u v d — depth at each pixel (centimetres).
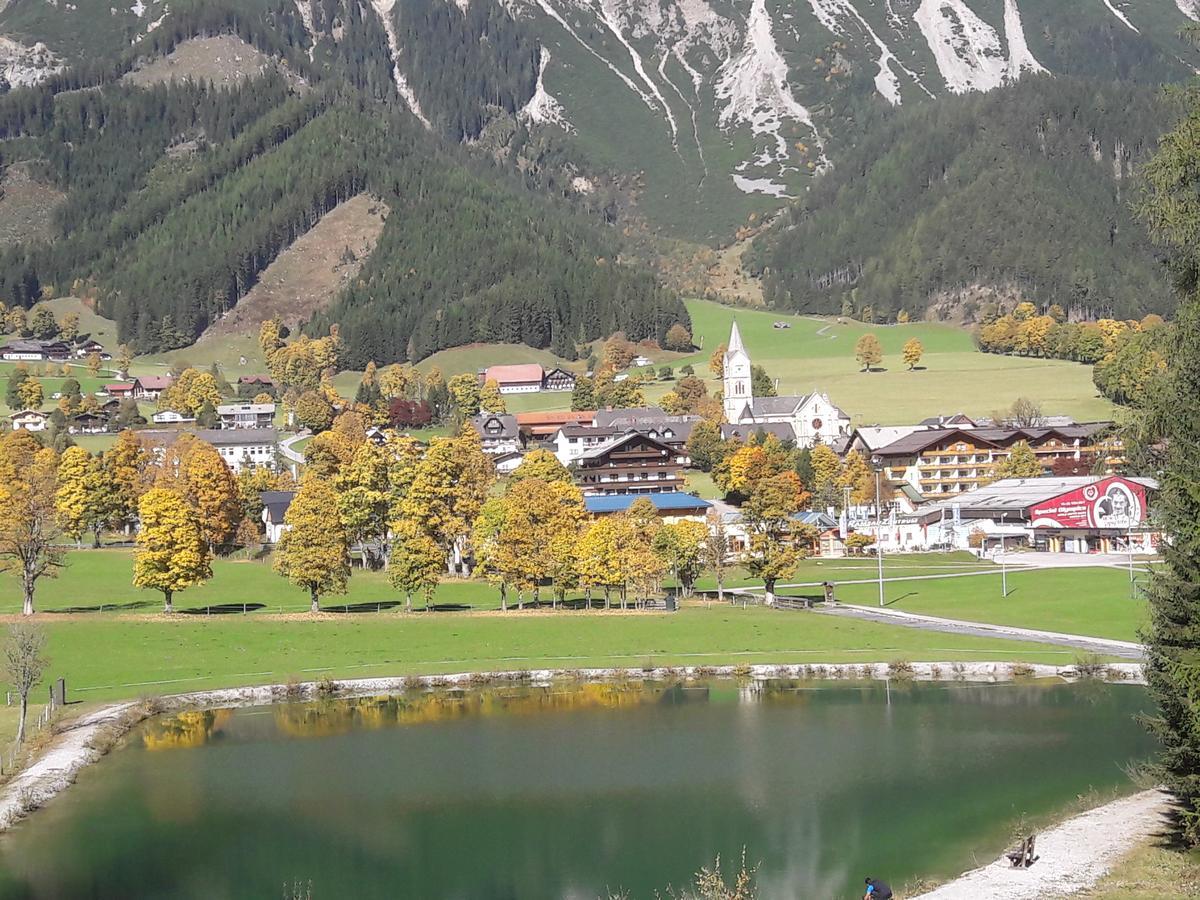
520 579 14950
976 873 6394
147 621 13812
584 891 6588
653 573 14962
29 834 7631
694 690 11569
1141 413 6084
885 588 17125
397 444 19512
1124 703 10525
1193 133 5591
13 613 14425
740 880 6362
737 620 14325
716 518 19750
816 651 12850
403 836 7519
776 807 7875
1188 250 5753
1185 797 7294
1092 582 16412
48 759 9088
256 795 8356
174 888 6744
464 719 10525
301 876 6881
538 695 11512
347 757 9288
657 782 8494
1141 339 6078
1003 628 13912
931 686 11488
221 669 12256
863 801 7944
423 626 13925
